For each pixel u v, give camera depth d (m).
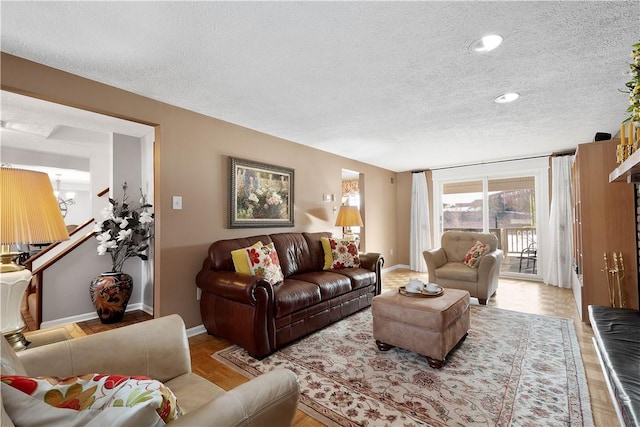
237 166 3.29
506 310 3.47
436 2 1.48
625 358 1.41
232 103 2.74
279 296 2.47
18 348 1.34
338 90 2.48
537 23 1.65
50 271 3.16
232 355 2.41
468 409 1.70
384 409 1.71
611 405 1.72
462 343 2.57
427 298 2.45
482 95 2.60
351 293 3.35
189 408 1.07
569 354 2.35
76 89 2.19
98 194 4.00
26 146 4.37
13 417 0.63
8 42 1.78
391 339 2.36
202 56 1.96
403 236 6.49
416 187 6.21
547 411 1.67
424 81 2.33
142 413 0.65
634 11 1.54
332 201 4.70
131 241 3.43
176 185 2.78
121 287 3.25
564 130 3.58
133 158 3.79
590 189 3.06
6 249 1.49
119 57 1.96
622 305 2.87
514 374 2.06
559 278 4.59
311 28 1.67
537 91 2.52
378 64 2.07
